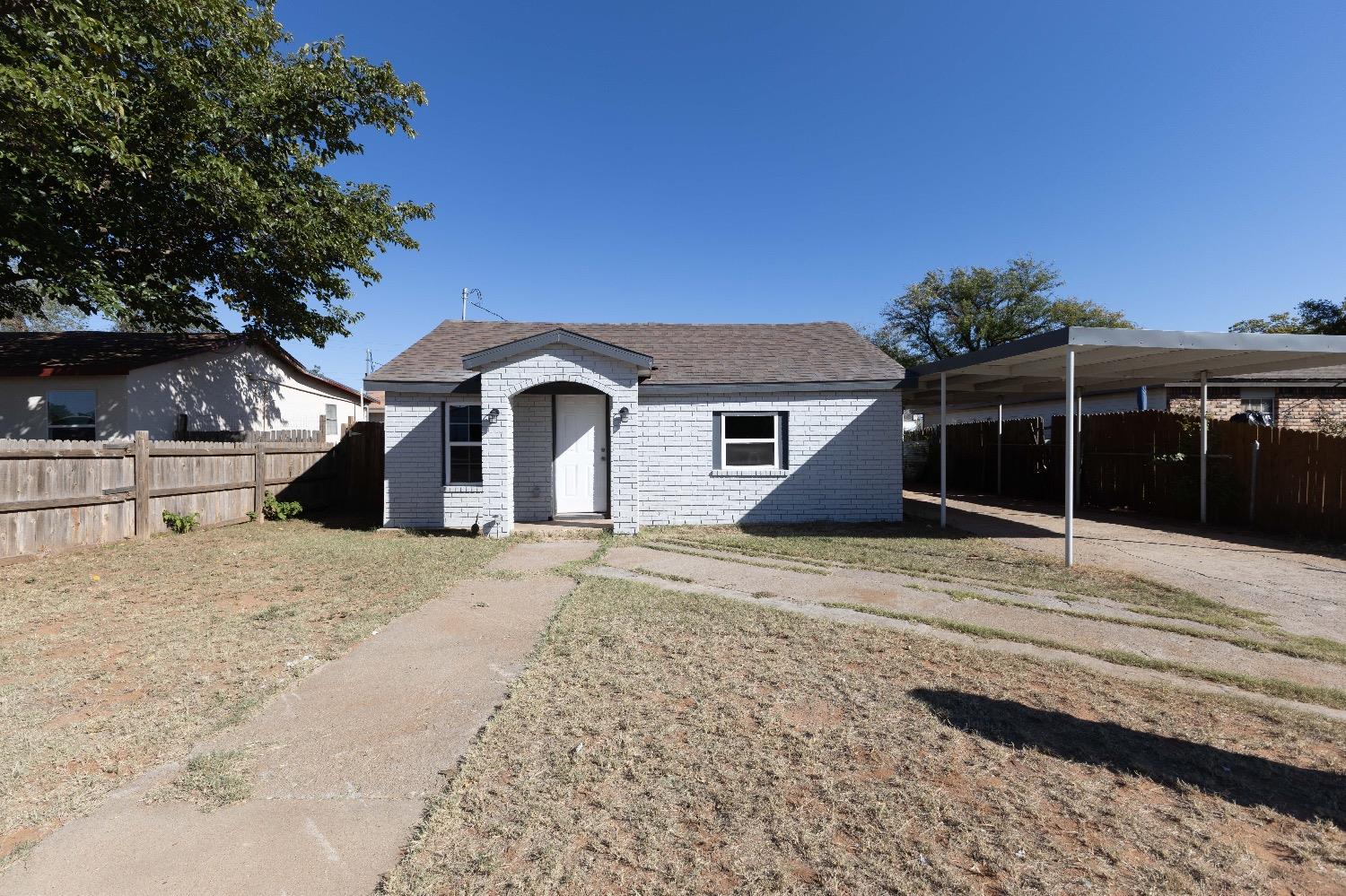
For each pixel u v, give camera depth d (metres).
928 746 3.19
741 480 11.58
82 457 8.68
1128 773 2.95
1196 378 11.69
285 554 8.37
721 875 2.26
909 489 19.34
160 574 7.14
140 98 10.11
